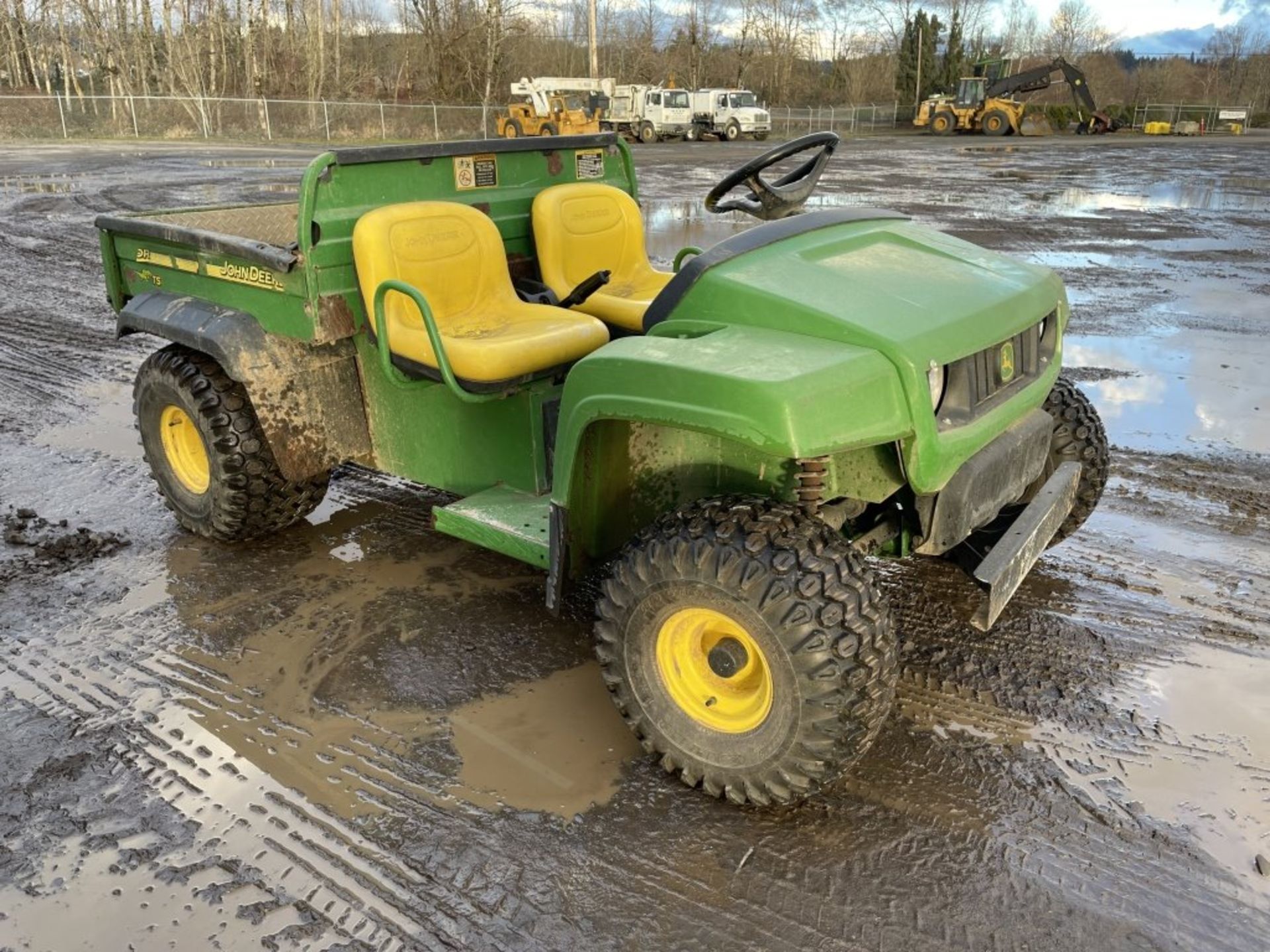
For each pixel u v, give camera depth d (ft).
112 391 20.80
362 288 11.41
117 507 15.16
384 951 7.23
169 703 10.24
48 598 12.37
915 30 213.66
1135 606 11.98
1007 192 57.88
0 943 7.30
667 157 85.25
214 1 133.08
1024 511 9.89
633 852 8.21
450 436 12.17
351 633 11.60
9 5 145.79
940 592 12.34
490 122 116.06
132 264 13.75
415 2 138.51
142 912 7.58
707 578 8.02
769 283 8.99
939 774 9.12
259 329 12.00
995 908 7.63
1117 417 18.43
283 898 7.71
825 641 7.66
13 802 8.77
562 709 10.17
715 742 8.50
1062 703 10.14
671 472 9.73
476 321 12.01
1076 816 8.59
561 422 8.87
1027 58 248.32
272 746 9.55
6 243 37.60
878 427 7.93
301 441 12.34
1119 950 7.25
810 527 8.07
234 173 62.13
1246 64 245.24
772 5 194.70
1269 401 19.27
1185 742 9.54
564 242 13.38
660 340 8.67
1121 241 38.86
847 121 159.33
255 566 13.23
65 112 101.76
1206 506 14.71
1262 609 11.92
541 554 10.18
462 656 11.10
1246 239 39.58
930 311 8.77
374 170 11.68
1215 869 7.99
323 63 131.64
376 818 8.57
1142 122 160.45
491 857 8.14
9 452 17.38
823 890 7.80
